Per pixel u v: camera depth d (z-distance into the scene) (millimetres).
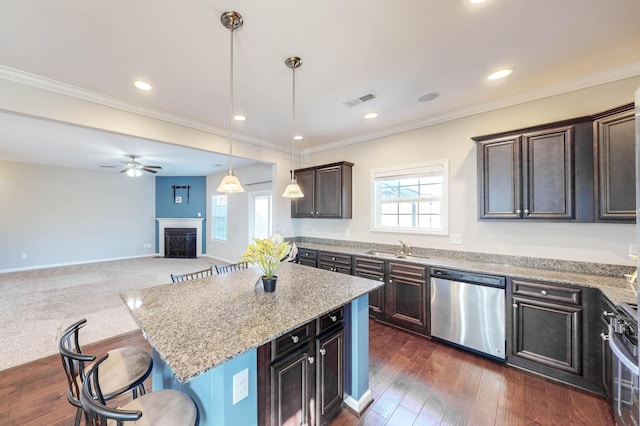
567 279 2135
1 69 2088
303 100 2791
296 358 1482
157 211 8180
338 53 1994
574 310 2047
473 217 3014
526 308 2270
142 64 2100
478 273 2529
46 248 6453
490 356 2461
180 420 1100
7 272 5906
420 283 2928
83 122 2518
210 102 2807
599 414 1784
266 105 2900
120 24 1650
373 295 3344
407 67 2191
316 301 1653
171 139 3184
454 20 1657
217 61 2074
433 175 3375
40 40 1786
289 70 2223
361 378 1870
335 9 1560
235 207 6934
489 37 1821
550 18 1640
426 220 3473
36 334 2959
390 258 3188
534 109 2639
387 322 3219
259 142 4242
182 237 7988
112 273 5891
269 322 1349
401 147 3648
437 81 2426
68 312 3602
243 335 1206
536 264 2613
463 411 1846
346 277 2262
